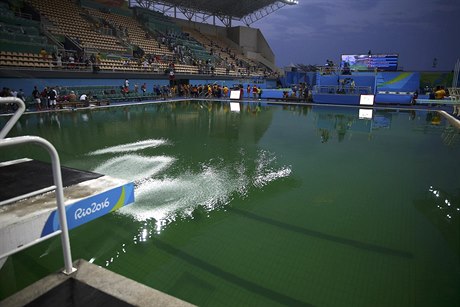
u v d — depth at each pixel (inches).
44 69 637.9
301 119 527.8
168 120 500.1
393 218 151.6
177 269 108.0
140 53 985.5
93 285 71.2
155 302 66.7
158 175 215.3
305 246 124.8
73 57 745.6
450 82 957.2
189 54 1184.8
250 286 99.5
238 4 1437.0
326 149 307.0
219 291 97.1
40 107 587.8
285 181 205.9
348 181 207.5
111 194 116.0
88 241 125.5
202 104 794.2
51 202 101.1
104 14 1057.5
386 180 209.9
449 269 110.0
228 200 171.8
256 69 1475.1
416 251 121.6
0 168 138.9
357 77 797.2
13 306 63.4
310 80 1177.4
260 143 333.7
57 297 66.9
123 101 788.0
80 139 340.2
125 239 127.9
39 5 850.8
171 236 130.9
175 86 973.8
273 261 113.7
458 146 320.8
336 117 559.2
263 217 150.9
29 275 103.2
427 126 458.6
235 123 475.8
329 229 139.4
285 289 98.3
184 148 304.2
